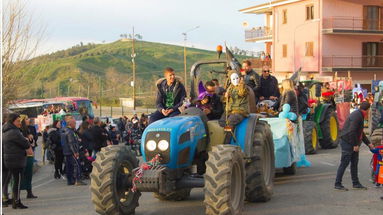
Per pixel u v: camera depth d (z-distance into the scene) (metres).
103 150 7.77
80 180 12.78
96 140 14.69
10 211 9.52
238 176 7.64
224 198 6.96
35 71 16.95
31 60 16.67
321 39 44.09
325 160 14.66
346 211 8.45
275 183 11.06
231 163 7.16
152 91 88.50
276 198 9.52
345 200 9.28
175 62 142.75
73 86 100.94
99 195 7.43
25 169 10.76
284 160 11.12
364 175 11.95
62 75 108.19
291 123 11.35
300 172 12.52
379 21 45.56
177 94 8.88
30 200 10.66
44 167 17.47
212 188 7.00
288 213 8.34
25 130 13.20
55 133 14.00
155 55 150.25
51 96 92.94
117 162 7.61
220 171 7.03
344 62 44.78
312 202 9.13
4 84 15.34
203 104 8.95
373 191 10.06
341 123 21.19
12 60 15.77
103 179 7.43
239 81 8.66
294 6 46.53
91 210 9.30
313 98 18.12
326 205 8.88
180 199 9.64
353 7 44.72
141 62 135.25
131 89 97.25
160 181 7.13
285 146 11.08
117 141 20.33
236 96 8.71
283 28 47.91
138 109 64.12
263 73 12.80
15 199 9.70
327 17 44.00
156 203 9.45
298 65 46.19
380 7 45.66
